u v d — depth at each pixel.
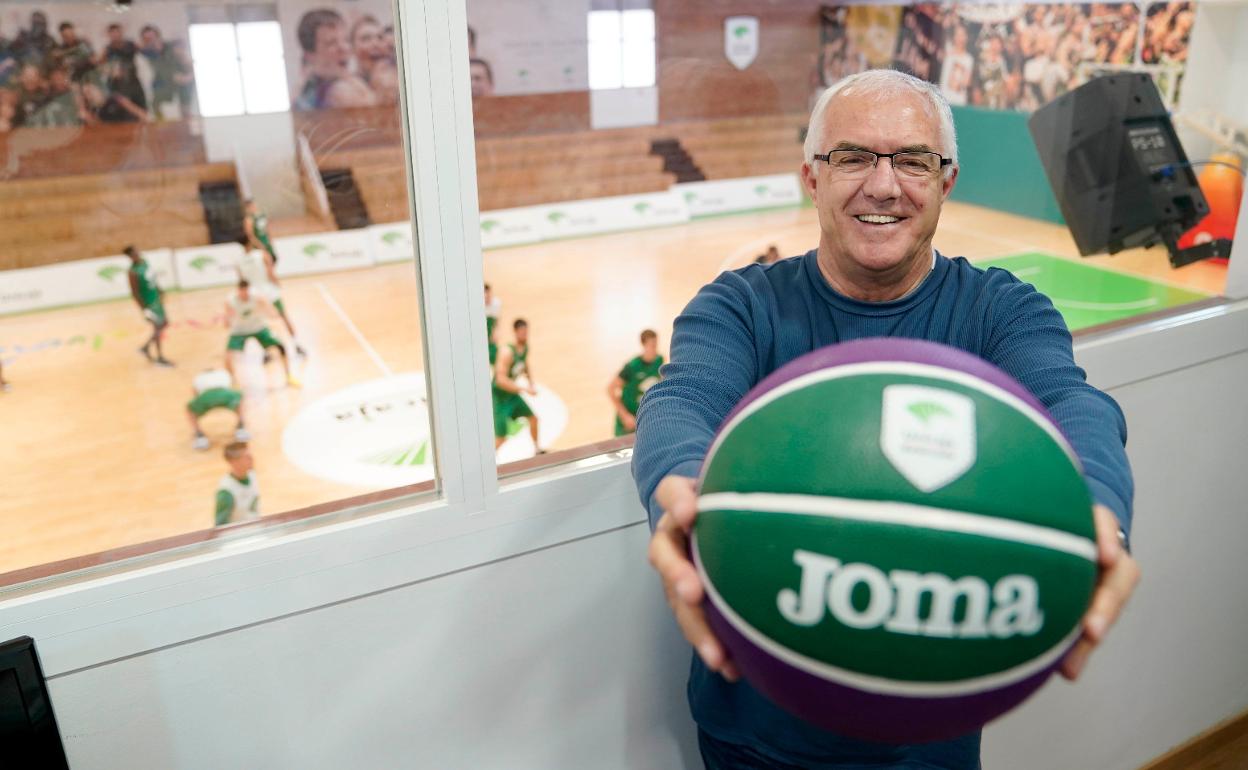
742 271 1.17
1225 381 1.77
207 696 1.09
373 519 1.12
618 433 4.52
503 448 3.64
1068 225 2.95
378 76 6.81
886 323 1.09
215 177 6.79
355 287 6.53
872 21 8.52
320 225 6.81
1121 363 1.59
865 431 0.67
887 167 0.99
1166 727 2.00
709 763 1.20
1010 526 0.64
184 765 1.10
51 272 6.62
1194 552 1.88
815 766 1.08
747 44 9.84
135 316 6.41
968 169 6.36
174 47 6.76
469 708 1.27
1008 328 1.06
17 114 6.77
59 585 1.00
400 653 1.19
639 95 9.60
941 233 5.78
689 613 0.76
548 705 1.32
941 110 1.03
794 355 1.10
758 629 0.67
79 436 4.69
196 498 4.03
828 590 0.64
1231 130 2.32
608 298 6.98
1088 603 0.67
